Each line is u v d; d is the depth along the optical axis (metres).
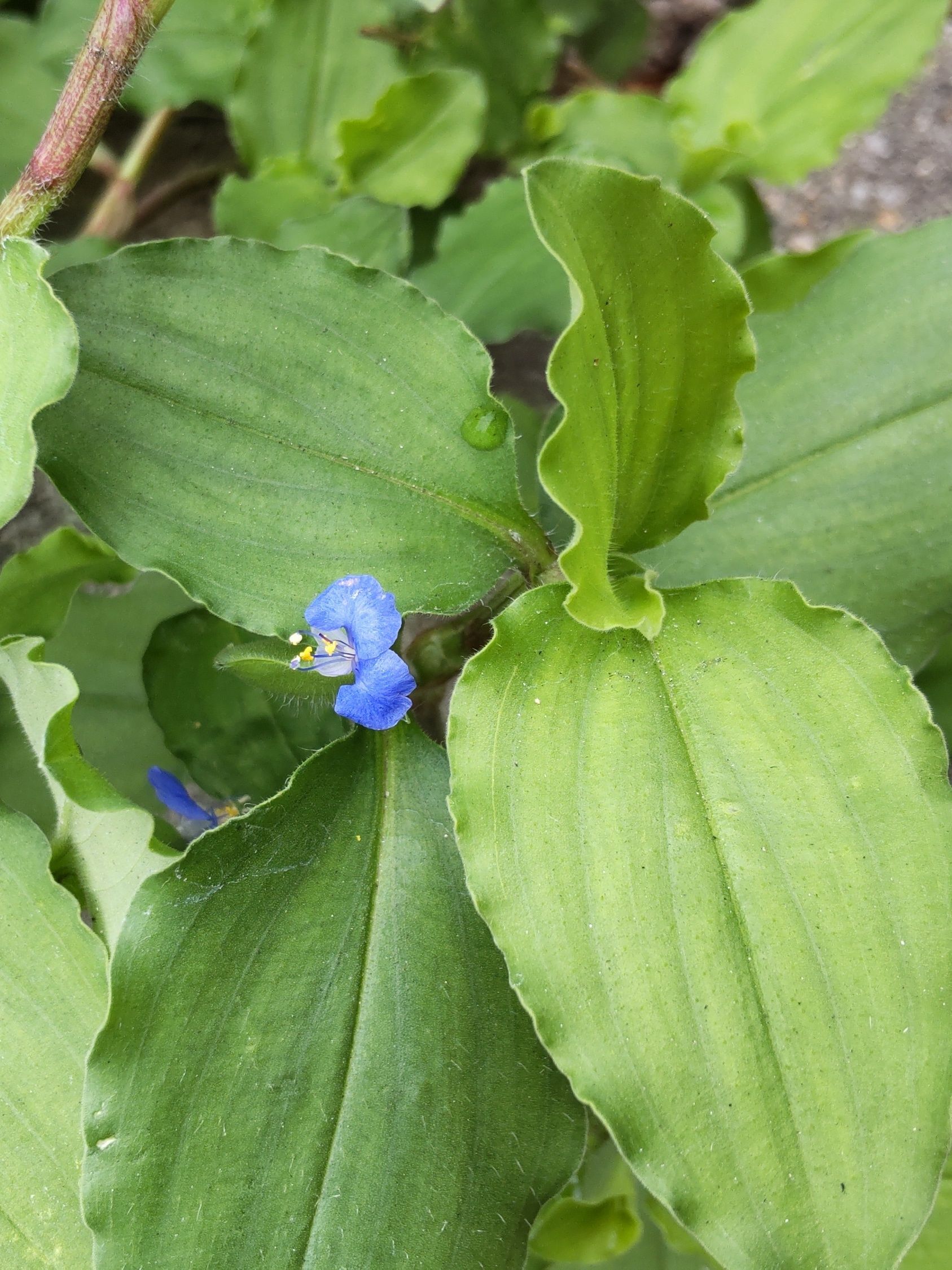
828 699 0.16
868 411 0.20
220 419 0.18
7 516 0.16
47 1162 0.17
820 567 0.20
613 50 0.27
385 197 0.23
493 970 0.17
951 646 0.22
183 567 0.17
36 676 0.17
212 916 0.17
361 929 0.17
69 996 0.17
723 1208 0.15
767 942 0.16
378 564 0.18
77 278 0.17
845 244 0.20
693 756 0.16
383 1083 0.17
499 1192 0.17
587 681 0.16
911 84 0.29
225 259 0.18
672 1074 0.15
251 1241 0.16
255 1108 0.17
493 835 0.16
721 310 0.17
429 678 0.19
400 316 0.18
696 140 0.23
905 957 0.16
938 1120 0.15
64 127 0.18
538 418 0.23
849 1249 0.15
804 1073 0.15
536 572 0.18
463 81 0.22
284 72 0.23
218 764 0.20
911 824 0.16
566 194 0.16
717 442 0.17
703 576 0.20
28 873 0.17
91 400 0.17
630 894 0.16
